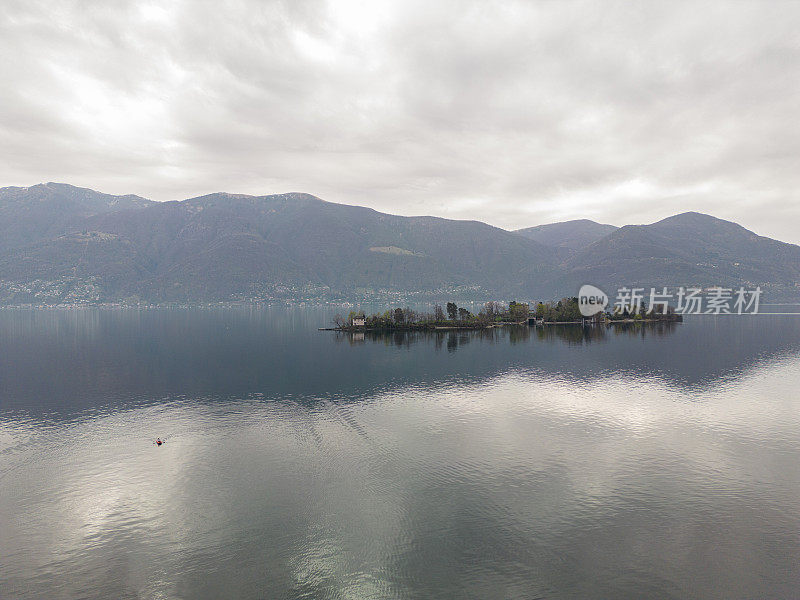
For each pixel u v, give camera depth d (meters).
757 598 56.78
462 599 57.00
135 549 68.31
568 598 56.97
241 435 117.06
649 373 194.50
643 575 60.94
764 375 189.75
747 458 99.25
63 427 123.88
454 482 88.75
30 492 86.25
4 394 161.88
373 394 160.12
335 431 119.62
